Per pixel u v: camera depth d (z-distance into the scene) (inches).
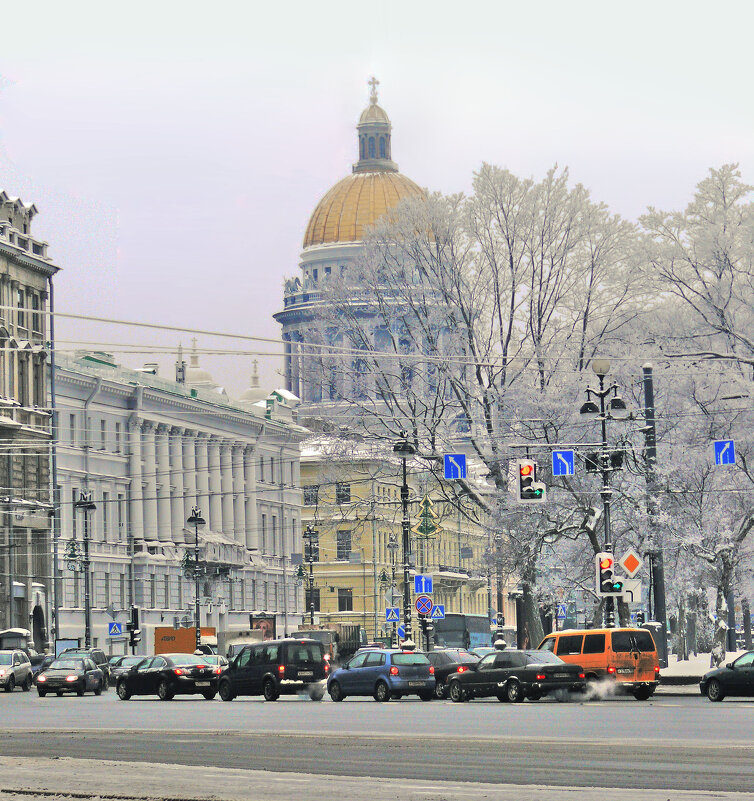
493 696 5157.5
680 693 5408.5
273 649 5762.8
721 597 7135.8
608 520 5698.8
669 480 7249.0
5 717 4704.7
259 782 2261.3
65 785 2266.2
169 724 4116.6
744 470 7244.1
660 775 2329.0
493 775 2369.6
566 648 5221.5
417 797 2004.2
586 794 2016.5
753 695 4751.5
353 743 3134.8
